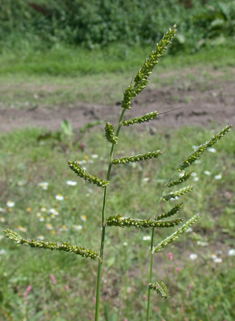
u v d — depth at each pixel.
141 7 13.73
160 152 1.04
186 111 7.58
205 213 4.34
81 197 4.64
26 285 3.41
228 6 12.80
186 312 3.01
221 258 3.69
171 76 9.67
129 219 1.04
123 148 6.02
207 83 8.98
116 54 12.12
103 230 1.07
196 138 6.09
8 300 3.06
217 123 6.91
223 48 11.59
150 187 4.90
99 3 13.72
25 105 8.84
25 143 6.41
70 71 11.48
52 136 6.39
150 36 12.60
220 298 3.06
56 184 5.01
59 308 3.20
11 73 11.94
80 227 3.93
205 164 5.16
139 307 3.18
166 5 13.88
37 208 4.48
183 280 3.38
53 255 3.65
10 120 8.05
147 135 6.58
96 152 5.94
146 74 0.97
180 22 12.37
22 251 3.78
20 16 15.10
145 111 7.86
